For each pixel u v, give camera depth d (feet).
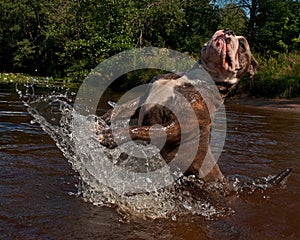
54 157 15.40
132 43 71.56
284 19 84.58
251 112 41.47
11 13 116.37
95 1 73.67
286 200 12.21
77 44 72.59
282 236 9.39
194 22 101.81
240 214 10.93
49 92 48.91
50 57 106.22
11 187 11.67
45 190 11.68
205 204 11.69
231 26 104.94
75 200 11.11
